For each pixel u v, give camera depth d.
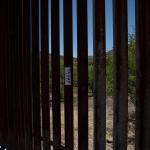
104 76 2.92
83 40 3.14
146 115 2.40
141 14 2.43
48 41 3.85
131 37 5.76
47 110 3.92
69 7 3.34
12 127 5.10
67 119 3.45
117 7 2.71
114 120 2.78
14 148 5.03
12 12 4.91
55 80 3.66
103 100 2.94
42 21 3.94
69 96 3.42
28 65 4.41
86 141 3.17
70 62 3.38
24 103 4.59
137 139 2.46
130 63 5.73
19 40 4.69
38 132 4.20
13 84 4.97
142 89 2.44
